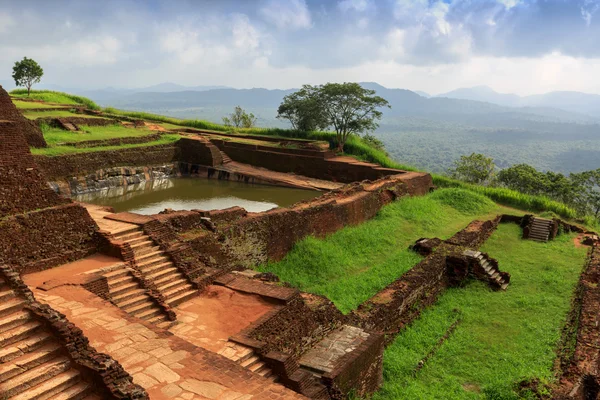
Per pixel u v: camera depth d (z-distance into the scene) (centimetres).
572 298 1772
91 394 738
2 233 1101
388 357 1362
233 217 1888
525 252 2386
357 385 1144
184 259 1367
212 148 4134
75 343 777
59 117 4088
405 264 2027
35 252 1159
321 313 1273
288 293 1234
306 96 5100
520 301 1753
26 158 1198
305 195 3547
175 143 4200
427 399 1150
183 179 4025
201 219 1705
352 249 2266
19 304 804
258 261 1920
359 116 4503
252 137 4891
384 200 3008
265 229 1955
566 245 2519
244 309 1193
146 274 1259
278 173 4175
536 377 1186
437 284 1875
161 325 1105
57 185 3052
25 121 3058
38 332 789
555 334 1479
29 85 5456
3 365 714
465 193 3344
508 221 2969
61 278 1100
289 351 1115
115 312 994
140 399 714
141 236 1379
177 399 760
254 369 987
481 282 1947
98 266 1204
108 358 762
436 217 2950
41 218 1184
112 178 3491
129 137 3956
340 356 1141
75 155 3219
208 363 868
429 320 1633
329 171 4025
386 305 1494
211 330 1102
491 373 1278
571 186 3756
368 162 4150
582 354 1277
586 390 1174
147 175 3812
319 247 2123
